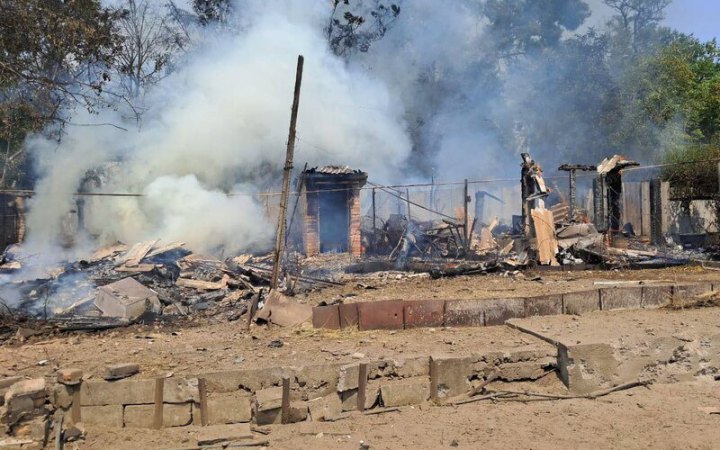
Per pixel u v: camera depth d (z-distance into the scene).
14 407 5.90
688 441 6.03
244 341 8.41
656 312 9.73
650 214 23.17
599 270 15.62
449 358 7.12
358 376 6.87
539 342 7.92
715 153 25.09
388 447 5.91
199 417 6.39
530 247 16.77
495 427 6.37
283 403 6.48
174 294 13.20
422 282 14.03
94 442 5.97
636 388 7.61
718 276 13.56
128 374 6.53
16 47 12.99
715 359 8.05
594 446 5.94
